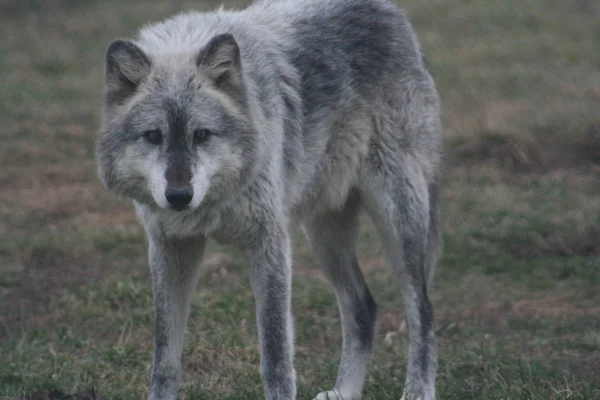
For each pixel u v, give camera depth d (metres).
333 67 9.81
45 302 13.15
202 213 8.55
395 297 13.46
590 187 17.58
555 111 22.08
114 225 16.52
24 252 15.23
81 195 18.70
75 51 30.81
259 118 8.69
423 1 34.50
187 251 8.98
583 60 27.19
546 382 9.82
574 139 20.09
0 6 37.47
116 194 8.62
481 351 11.01
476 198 17.16
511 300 13.07
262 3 10.57
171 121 8.19
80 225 16.66
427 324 9.98
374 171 10.12
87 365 10.57
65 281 14.05
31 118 24.05
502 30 30.72
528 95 24.00
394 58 10.33
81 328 12.05
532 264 14.30
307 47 9.77
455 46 29.09
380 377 10.44
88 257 15.20
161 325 8.92
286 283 8.84
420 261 10.19
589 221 15.45
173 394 8.98
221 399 9.60
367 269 14.62
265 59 9.17
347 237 10.52
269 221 8.77
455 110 22.69
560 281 13.72
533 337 11.68
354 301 10.40
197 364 10.84
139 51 8.41
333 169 9.95
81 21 34.69
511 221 15.88
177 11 34.22
